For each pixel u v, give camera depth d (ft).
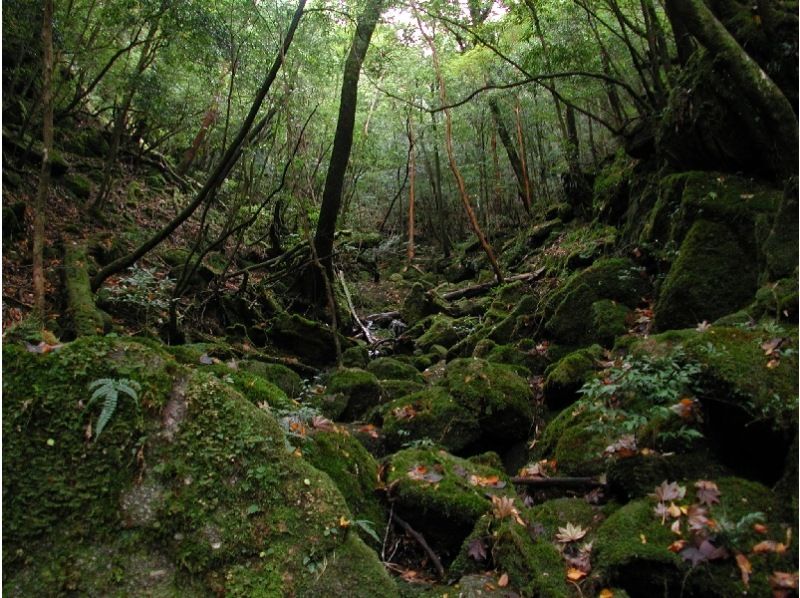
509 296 30.60
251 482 7.32
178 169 44.47
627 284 19.83
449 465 10.70
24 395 6.93
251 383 11.14
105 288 22.41
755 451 9.61
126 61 33.58
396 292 45.57
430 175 60.29
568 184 42.55
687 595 7.50
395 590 7.09
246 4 24.18
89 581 6.31
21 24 25.89
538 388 17.03
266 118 24.25
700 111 18.62
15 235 23.22
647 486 9.66
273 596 6.62
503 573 7.85
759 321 12.40
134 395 7.11
